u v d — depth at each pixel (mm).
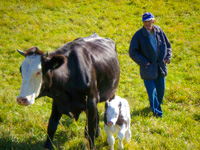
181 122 5367
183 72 8148
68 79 3828
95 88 4133
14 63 7879
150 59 5383
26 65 3270
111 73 4789
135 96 6625
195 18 12406
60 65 3418
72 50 4059
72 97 3973
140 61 5281
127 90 6930
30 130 4781
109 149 4320
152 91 5426
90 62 4133
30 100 3203
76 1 13820
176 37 10617
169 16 12609
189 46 9883
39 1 13352
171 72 8125
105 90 4742
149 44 5238
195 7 13422
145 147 4328
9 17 11109
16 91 6250
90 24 11492
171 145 4414
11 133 4504
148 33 5230
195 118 5559
